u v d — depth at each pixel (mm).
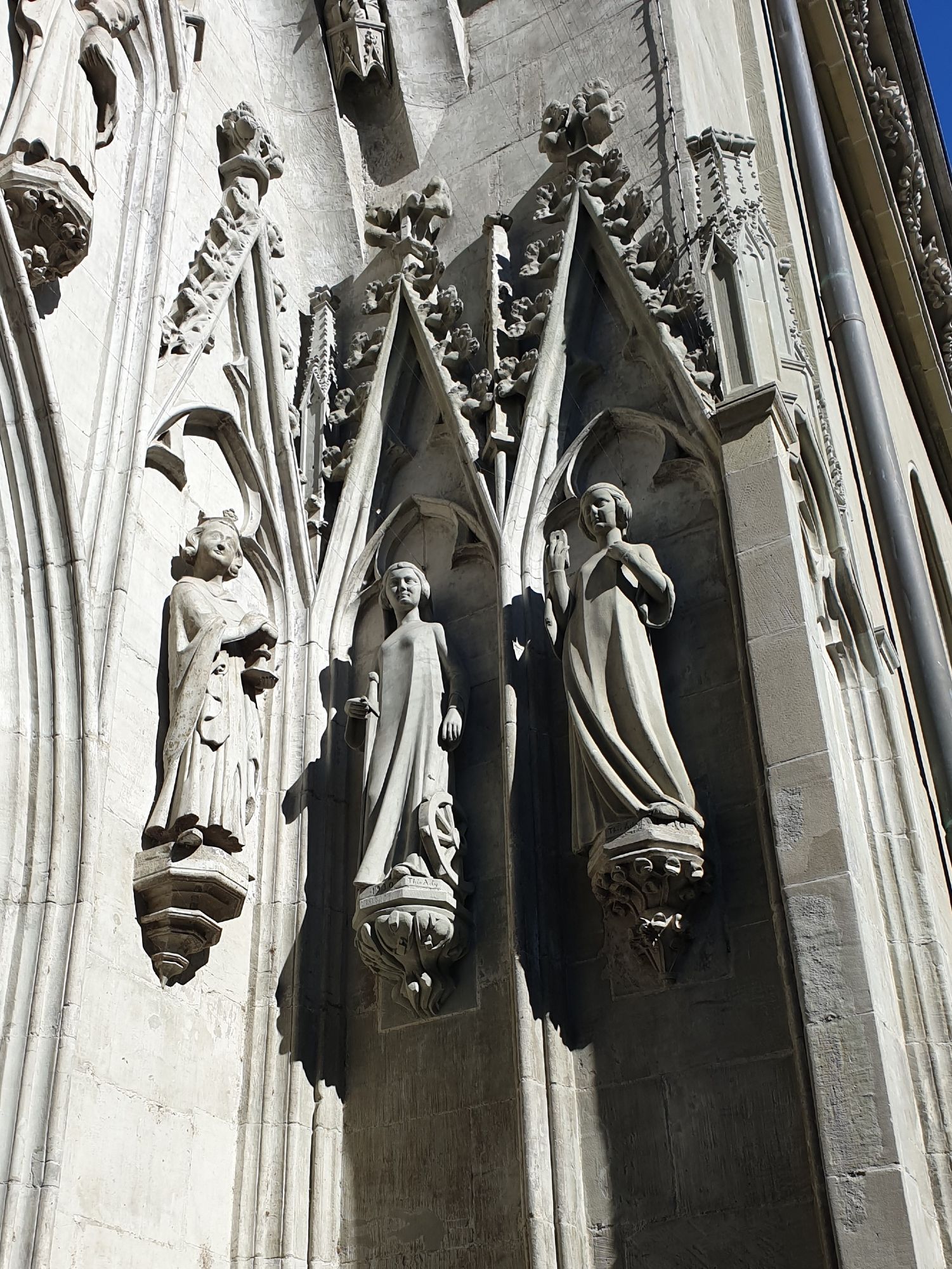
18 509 6480
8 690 6211
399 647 7539
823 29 14625
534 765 6965
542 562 7633
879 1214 5047
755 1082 5828
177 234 8180
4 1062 5566
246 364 8383
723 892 6242
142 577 7082
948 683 10695
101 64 7418
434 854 6801
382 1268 6348
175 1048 6402
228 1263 6332
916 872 6641
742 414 7059
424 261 9117
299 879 7242
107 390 7215
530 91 9539
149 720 6805
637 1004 6254
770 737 6129
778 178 11086
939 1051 5973
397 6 10141
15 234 6586
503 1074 6461
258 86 9750
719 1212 5676
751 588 6543
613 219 8383
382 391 8609
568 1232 5852
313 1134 6695
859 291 14008
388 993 7004
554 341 8062
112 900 6270
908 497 12734
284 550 8117
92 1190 5691
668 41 9031
